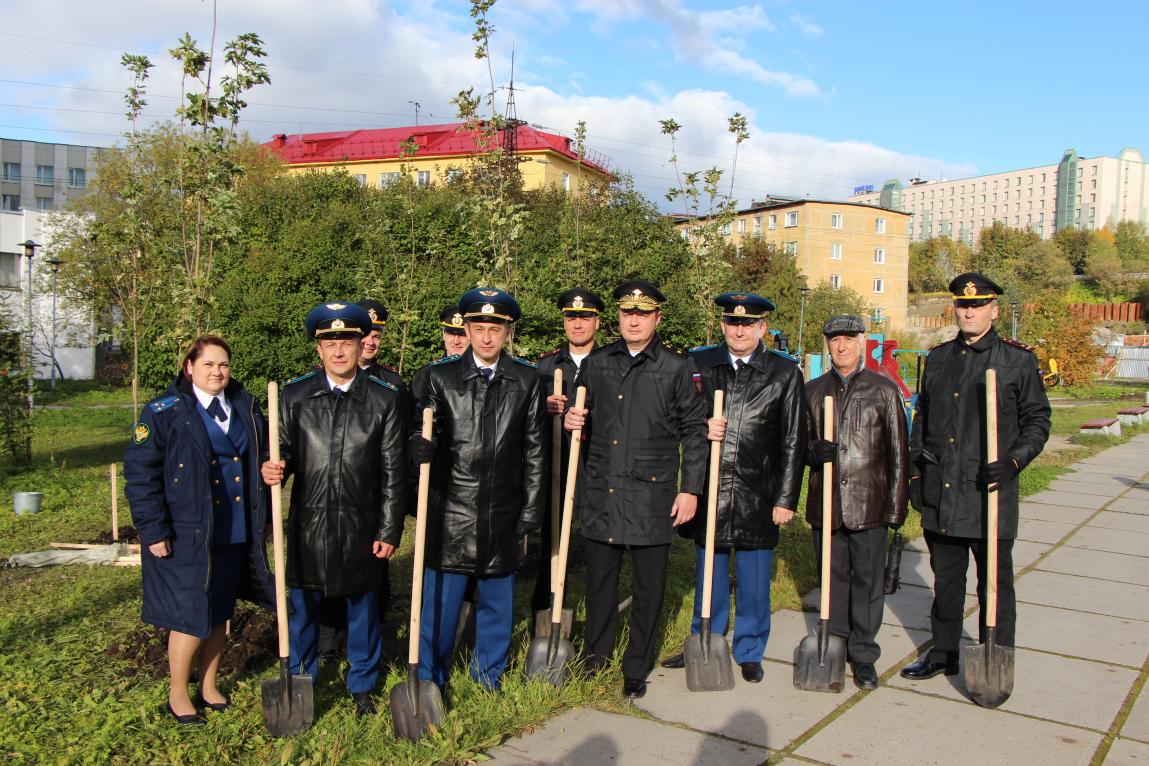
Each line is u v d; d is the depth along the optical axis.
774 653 4.60
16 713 3.65
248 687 3.96
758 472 4.23
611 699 3.90
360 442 3.62
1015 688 4.10
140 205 7.84
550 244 11.60
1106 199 113.12
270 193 14.18
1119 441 14.88
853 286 51.03
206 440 3.56
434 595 3.84
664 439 4.03
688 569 6.18
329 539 3.58
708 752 3.41
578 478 4.52
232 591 3.70
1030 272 68.31
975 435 4.09
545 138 35.59
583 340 4.75
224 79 6.33
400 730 3.47
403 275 9.18
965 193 128.25
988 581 3.88
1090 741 3.53
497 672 3.97
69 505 8.55
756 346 4.34
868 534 4.17
